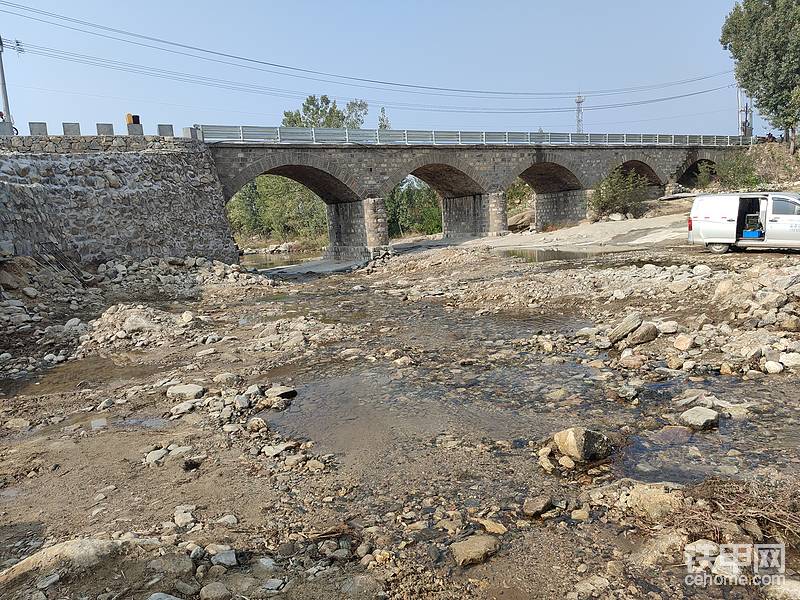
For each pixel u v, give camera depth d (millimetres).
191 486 5816
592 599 3643
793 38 52156
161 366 11633
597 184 47750
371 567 4117
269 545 4504
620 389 7797
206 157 31641
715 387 7570
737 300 10883
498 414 7438
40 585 3713
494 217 47500
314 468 6105
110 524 5008
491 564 4113
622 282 15812
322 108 74438
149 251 24375
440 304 17422
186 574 3928
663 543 4148
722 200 20562
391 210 74188
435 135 43562
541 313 14070
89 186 22078
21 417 8812
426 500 5230
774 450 5641
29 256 17250
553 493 5180
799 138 58812
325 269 36625
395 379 9445
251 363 11352
